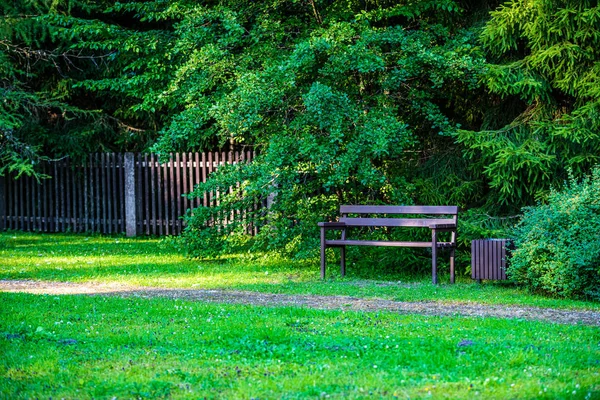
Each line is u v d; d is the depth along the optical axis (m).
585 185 12.60
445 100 17.94
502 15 14.90
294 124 15.63
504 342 8.35
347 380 6.85
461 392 6.44
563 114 14.58
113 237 23.39
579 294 12.06
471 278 14.62
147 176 23.31
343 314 10.22
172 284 13.81
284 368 7.29
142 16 25.47
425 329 9.14
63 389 6.67
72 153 23.97
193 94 17.06
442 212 14.30
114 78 24.59
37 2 23.31
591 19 13.92
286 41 18.22
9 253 18.91
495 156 14.84
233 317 9.88
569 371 7.17
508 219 15.05
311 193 18.23
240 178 16.50
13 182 25.42
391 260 15.72
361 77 16.66
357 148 14.73
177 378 6.99
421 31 16.84
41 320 9.69
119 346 8.21
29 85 25.86
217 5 18.91
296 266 16.52
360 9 18.48
